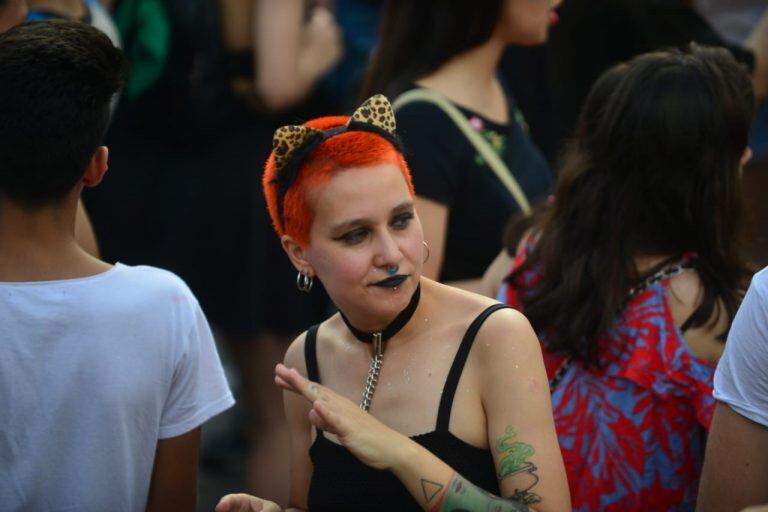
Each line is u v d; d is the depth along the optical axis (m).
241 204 14.95
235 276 15.04
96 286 7.87
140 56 14.76
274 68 14.80
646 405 9.15
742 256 9.60
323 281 7.46
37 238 7.77
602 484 9.20
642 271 9.42
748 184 16.59
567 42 15.56
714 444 7.91
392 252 7.20
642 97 9.48
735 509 7.79
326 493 7.61
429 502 6.99
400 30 12.26
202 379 8.33
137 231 15.12
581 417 9.33
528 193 12.37
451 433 7.37
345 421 7.00
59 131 7.63
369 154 7.20
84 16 12.78
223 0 14.78
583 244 9.60
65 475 7.77
